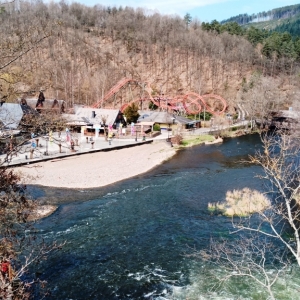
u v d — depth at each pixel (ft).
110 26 652.89
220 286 72.54
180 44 605.31
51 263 81.61
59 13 627.46
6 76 51.55
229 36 636.48
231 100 458.09
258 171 172.96
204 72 540.52
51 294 69.87
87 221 108.27
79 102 412.57
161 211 117.91
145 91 451.53
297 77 506.07
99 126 257.55
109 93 380.37
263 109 319.47
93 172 168.14
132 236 97.55
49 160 183.01
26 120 53.47
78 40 556.10
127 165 185.57
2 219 56.13
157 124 306.35
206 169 181.16
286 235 93.66
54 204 123.24
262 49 590.96
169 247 90.74
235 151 229.45
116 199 131.23
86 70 487.61
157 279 76.02
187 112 379.35
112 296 70.28
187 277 76.69
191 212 116.57
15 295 49.96
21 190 58.90
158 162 196.65
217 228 102.17
